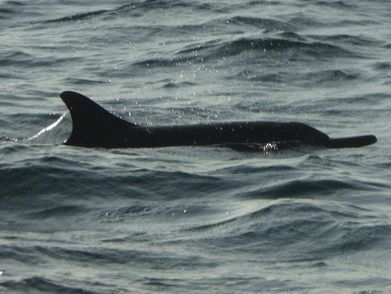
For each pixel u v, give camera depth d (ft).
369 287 68.95
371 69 212.64
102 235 84.28
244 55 224.94
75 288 65.10
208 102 175.42
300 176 112.27
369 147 138.31
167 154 128.47
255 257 77.82
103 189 103.24
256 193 103.76
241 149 134.31
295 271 73.51
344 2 321.32
